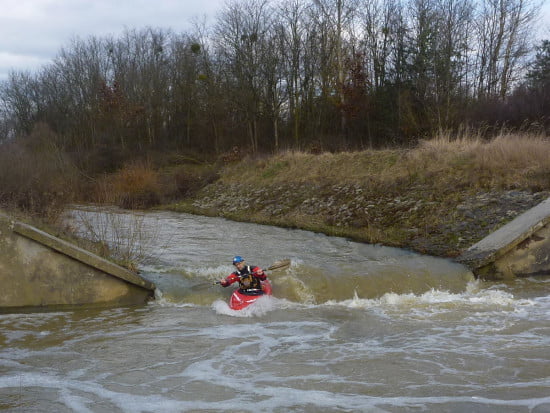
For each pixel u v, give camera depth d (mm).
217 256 13039
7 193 15094
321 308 9000
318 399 5523
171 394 5707
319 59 37844
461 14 33469
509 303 9055
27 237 8703
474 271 10688
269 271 10219
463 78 34469
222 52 39750
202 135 44500
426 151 19328
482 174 15883
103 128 46500
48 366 6512
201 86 45344
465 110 27766
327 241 15180
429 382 5902
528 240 10883
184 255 13133
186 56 46562
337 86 34094
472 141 19359
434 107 28734
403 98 31516
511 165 15711
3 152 21438
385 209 16797
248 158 30062
